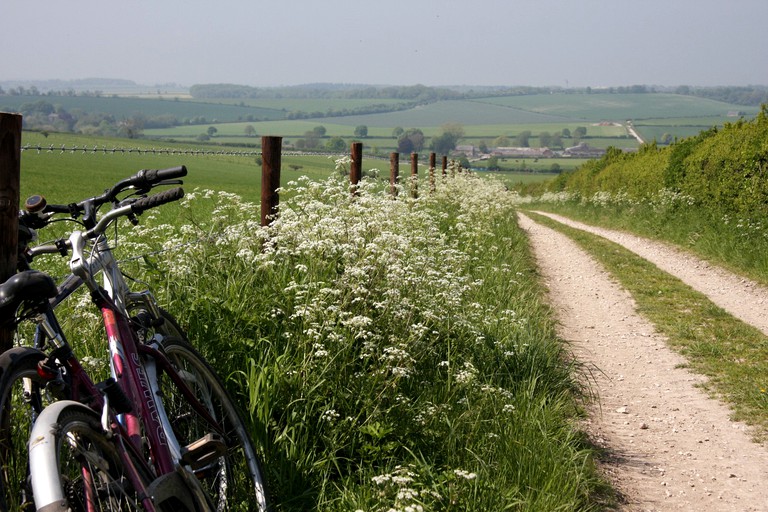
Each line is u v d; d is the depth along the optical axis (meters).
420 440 4.82
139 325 3.65
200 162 57.81
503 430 5.25
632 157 38.81
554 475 4.82
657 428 6.68
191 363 4.03
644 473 5.65
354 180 10.73
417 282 6.26
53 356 2.99
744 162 19.12
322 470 4.34
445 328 6.39
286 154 11.96
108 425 2.98
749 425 6.79
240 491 3.91
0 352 3.49
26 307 2.95
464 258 9.66
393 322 5.63
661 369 8.62
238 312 5.18
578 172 57.31
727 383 7.98
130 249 6.60
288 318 5.29
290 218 6.46
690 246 18.89
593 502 4.95
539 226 28.97
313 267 5.90
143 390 3.35
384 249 6.16
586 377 7.61
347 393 4.84
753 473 5.74
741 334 10.12
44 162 45.75
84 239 3.42
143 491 2.97
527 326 8.14
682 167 25.11
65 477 2.70
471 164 147.50
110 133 118.94
